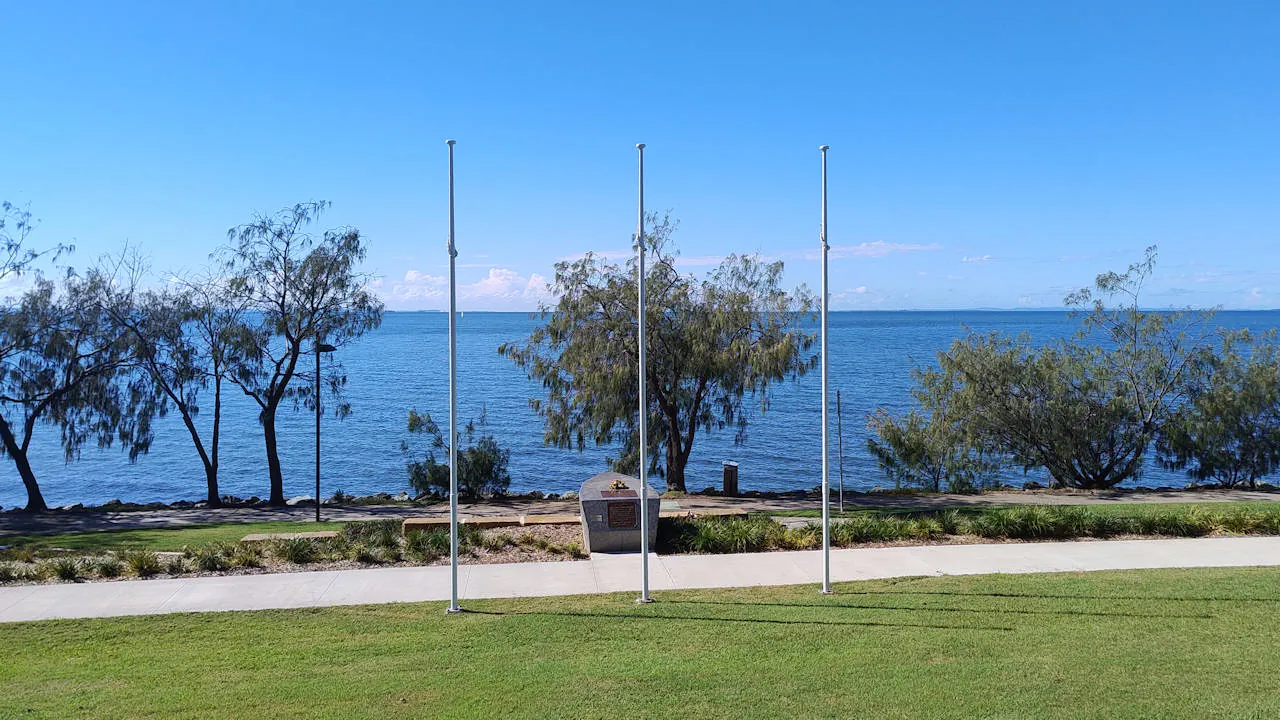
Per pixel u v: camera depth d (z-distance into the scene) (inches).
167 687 316.8
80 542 665.0
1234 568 488.4
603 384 987.3
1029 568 500.1
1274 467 1079.0
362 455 1633.9
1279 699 279.7
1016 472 1445.6
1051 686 295.6
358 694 305.0
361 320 1183.6
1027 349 1168.8
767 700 290.4
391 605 436.5
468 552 555.2
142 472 1513.3
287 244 1127.6
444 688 309.9
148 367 1099.9
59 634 392.8
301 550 542.6
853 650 343.0
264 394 1109.1
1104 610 393.4
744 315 1015.6
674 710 283.6
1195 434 1071.6
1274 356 1103.0
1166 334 1123.9
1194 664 314.2
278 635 386.3
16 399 1048.8
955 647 342.6
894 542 580.4
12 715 289.3
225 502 1078.4
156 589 470.0
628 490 577.6
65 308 1071.6
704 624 390.0
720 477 1371.8
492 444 1110.4
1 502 1293.1
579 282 1012.5
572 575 497.7
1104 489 1034.1
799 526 620.4
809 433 1768.0
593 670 326.0
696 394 1049.5
